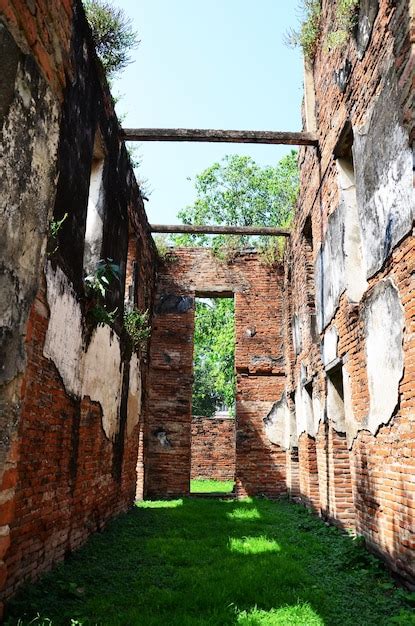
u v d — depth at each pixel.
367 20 5.45
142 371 10.92
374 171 5.24
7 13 2.92
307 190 9.20
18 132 3.07
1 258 2.87
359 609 3.75
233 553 5.46
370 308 5.38
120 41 7.10
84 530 5.81
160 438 12.38
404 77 4.41
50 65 3.51
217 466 18.39
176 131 8.20
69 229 5.09
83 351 5.66
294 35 8.42
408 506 4.30
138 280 10.20
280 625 3.38
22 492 3.97
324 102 7.68
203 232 11.86
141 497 11.18
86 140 5.76
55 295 4.67
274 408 12.58
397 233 4.59
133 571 4.71
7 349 2.92
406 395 4.39
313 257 8.73
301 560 5.21
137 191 9.72
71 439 5.25
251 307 13.20
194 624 3.36
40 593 3.86
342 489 7.07
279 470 12.23
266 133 8.28
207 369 29.80
